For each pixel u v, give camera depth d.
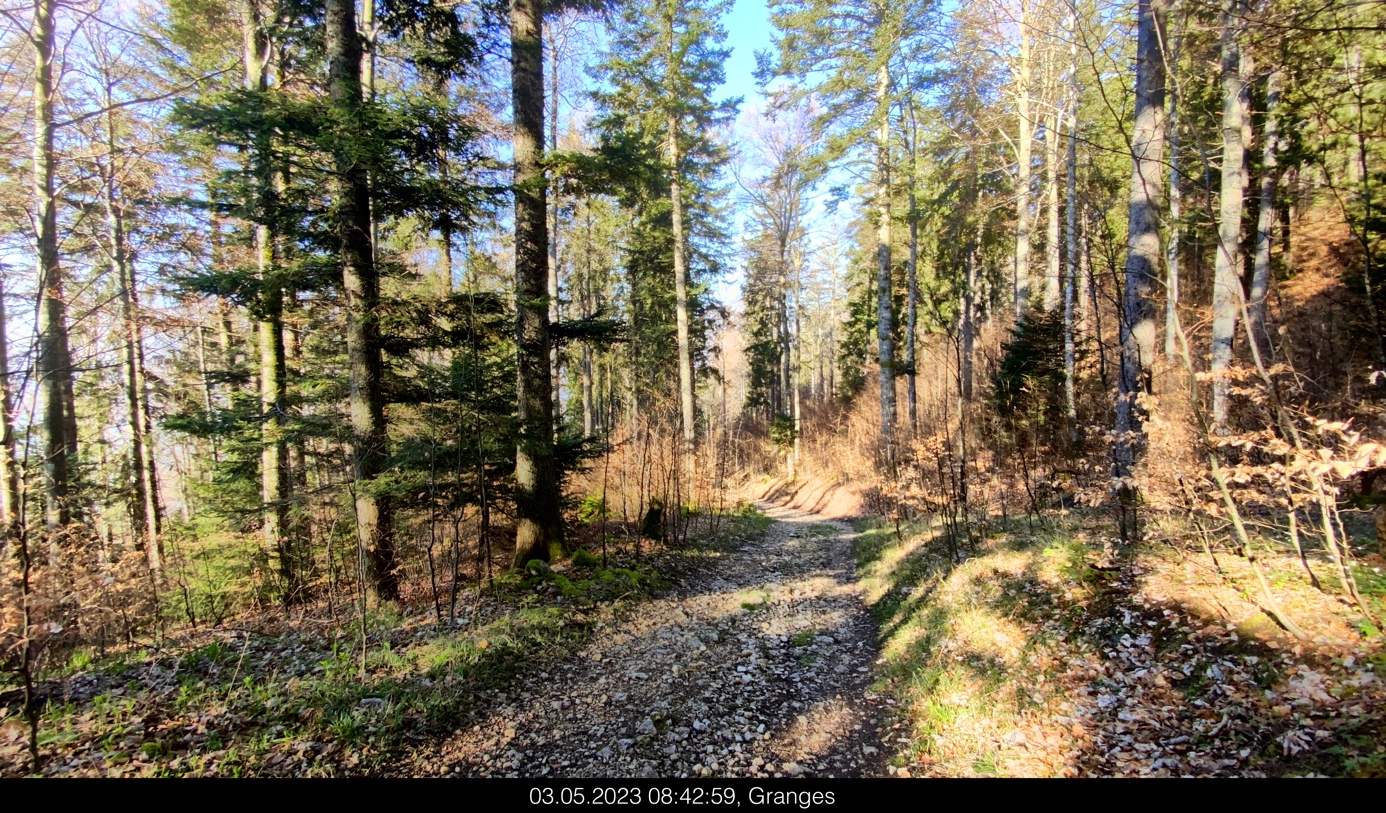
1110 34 9.25
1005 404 12.81
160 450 15.86
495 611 7.45
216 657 5.98
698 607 9.19
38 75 8.07
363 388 7.87
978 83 15.70
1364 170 4.09
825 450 27.89
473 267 8.93
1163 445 5.86
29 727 4.43
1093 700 4.61
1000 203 16.78
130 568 7.24
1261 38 4.17
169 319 11.98
